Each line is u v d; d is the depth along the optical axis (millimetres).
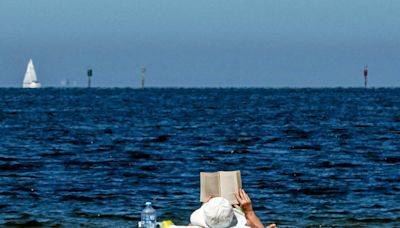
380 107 149375
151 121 101250
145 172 43594
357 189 36906
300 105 161625
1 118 105688
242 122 99125
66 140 68375
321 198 34062
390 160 51406
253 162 50375
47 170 43812
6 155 53000
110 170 44344
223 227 15992
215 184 16516
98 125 91938
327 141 68812
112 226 26766
